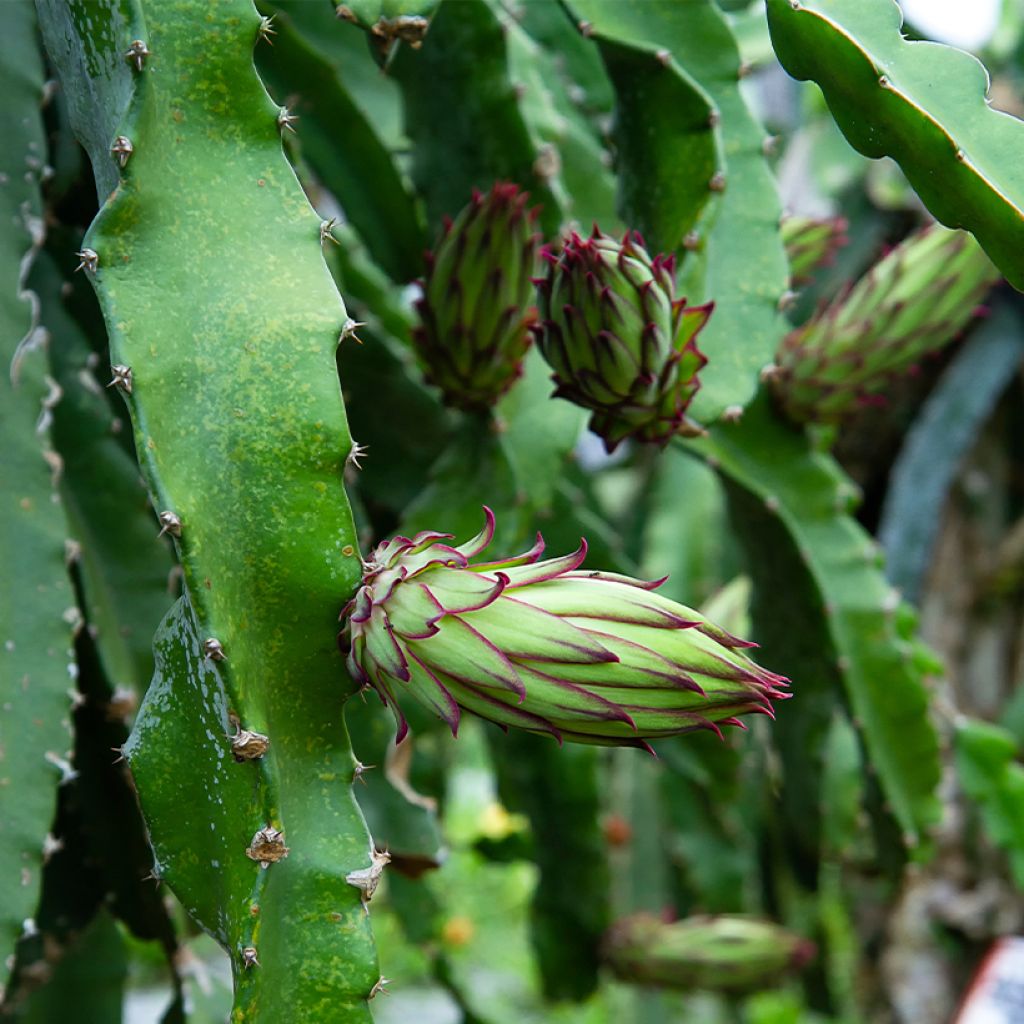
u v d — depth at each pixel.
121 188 0.48
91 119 0.52
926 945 1.18
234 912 0.46
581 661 0.46
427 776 0.92
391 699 0.48
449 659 0.47
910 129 0.52
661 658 0.47
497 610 0.47
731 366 0.60
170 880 0.48
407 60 0.66
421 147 0.68
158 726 0.49
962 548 1.26
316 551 0.48
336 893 0.47
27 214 0.59
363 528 0.65
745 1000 0.96
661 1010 1.14
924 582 1.26
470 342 0.63
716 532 1.13
